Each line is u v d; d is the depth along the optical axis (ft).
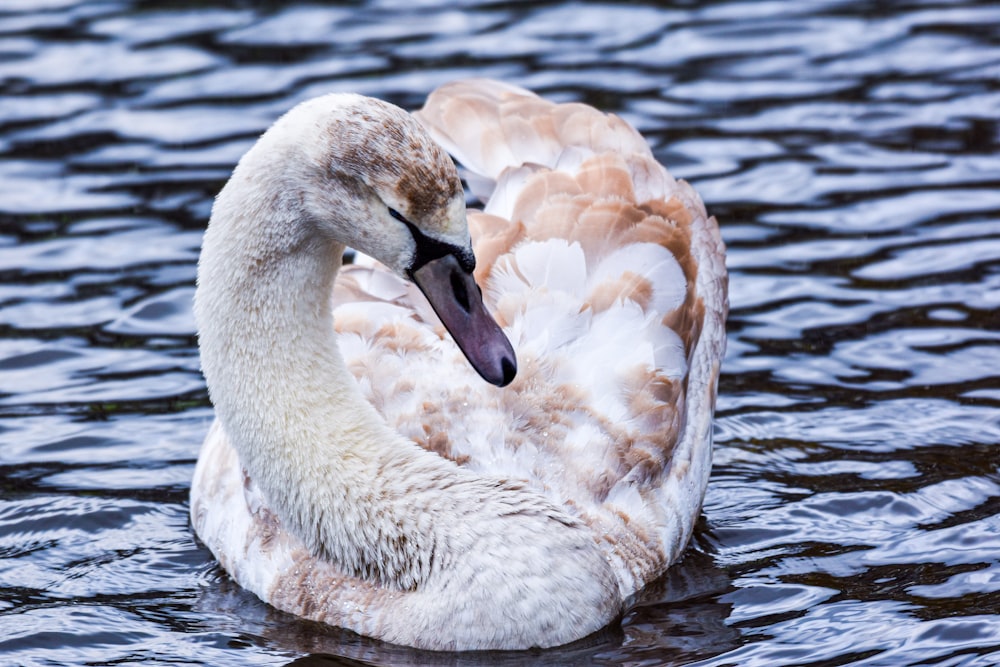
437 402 37.65
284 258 34.01
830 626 34.71
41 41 71.97
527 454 37.04
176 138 62.75
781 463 43.19
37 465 43.47
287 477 35.22
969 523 39.19
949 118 63.26
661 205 42.50
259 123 63.41
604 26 72.69
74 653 34.71
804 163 60.23
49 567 38.81
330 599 35.83
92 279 53.16
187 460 44.09
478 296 33.14
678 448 39.40
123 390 47.26
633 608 36.04
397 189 32.17
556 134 44.65
